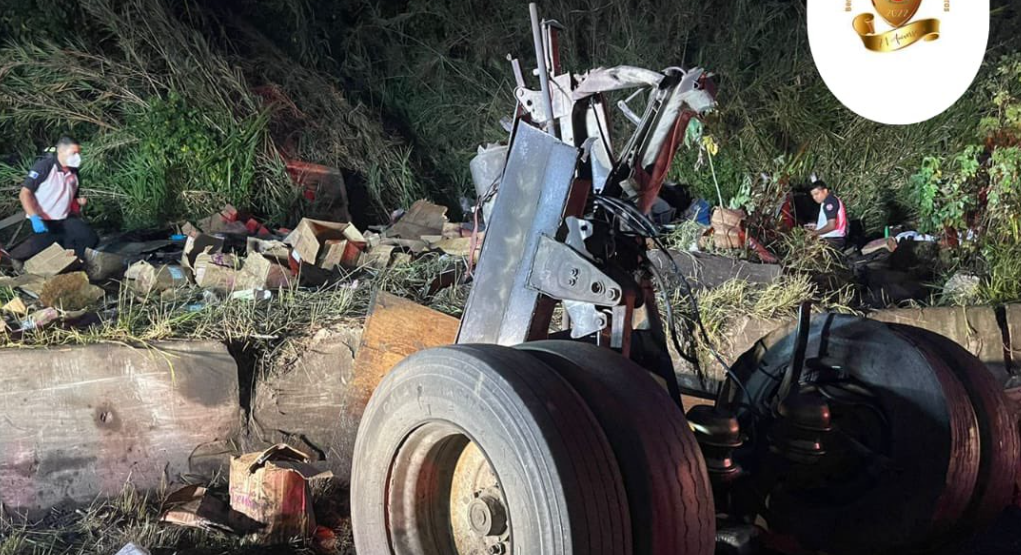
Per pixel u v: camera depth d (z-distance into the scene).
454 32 13.36
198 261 6.43
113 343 4.70
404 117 12.78
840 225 8.62
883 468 3.76
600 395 2.87
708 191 10.13
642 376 3.00
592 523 2.59
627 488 2.75
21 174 9.57
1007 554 4.22
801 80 11.51
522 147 3.58
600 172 3.64
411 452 3.13
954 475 3.61
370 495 3.20
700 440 3.42
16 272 6.77
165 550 4.18
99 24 10.75
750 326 5.87
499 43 13.10
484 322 3.62
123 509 4.54
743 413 4.09
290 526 4.31
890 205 10.48
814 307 6.33
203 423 4.84
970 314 6.53
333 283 6.26
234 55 11.20
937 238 8.36
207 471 4.84
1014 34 11.48
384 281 6.07
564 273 3.41
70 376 4.58
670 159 3.66
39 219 7.46
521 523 2.66
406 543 3.18
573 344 3.14
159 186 9.54
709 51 12.59
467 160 12.35
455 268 6.32
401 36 13.45
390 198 11.29
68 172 7.57
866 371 3.90
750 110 11.19
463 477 3.20
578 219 3.50
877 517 3.75
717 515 3.81
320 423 5.09
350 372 5.13
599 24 13.20
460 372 2.87
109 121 10.25
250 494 4.33
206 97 10.22
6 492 4.46
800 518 3.91
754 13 12.51
